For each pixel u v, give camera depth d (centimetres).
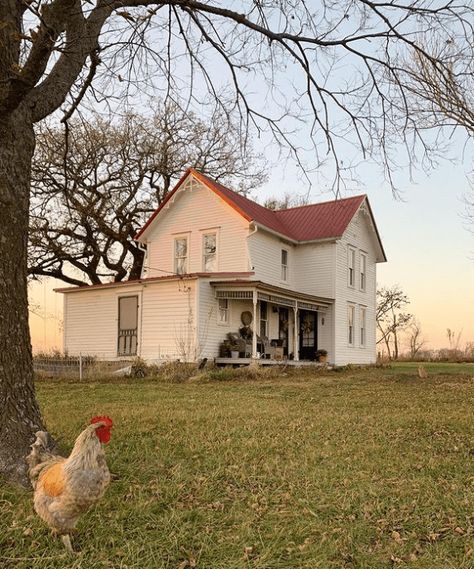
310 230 2692
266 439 737
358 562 387
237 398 1204
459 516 465
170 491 516
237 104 882
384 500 502
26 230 580
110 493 510
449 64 746
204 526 445
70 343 2394
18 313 559
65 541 393
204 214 2414
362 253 2966
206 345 2019
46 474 380
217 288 2055
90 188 2578
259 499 504
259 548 408
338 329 2612
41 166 1556
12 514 452
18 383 550
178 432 775
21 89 500
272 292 2120
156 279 2072
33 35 476
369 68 801
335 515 470
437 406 1087
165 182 2988
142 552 398
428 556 393
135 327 2175
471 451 692
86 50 637
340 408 1048
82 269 2939
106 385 1547
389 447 707
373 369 2491
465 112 920
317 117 848
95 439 375
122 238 2905
